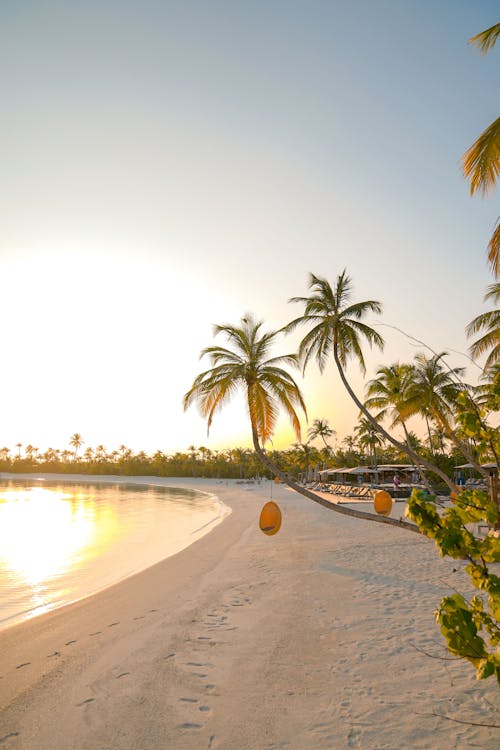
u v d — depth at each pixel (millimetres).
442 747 4578
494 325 19188
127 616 9930
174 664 7105
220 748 4859
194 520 34125
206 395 17672
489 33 8688
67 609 10914
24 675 7066
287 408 19078
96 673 6965
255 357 17500
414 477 43188
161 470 121375
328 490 50125
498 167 9109
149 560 18578
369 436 61344
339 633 7934
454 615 3281
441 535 3352
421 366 21641
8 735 5324
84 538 26109
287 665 6801
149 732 5238
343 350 19016
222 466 113500
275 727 5176
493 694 5551
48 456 157375
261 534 22172
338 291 18438
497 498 13625
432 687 5820
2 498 62875
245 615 9375
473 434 3750
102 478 125625
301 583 11594
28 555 20891
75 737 5207
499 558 3346
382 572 12195
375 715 5262
